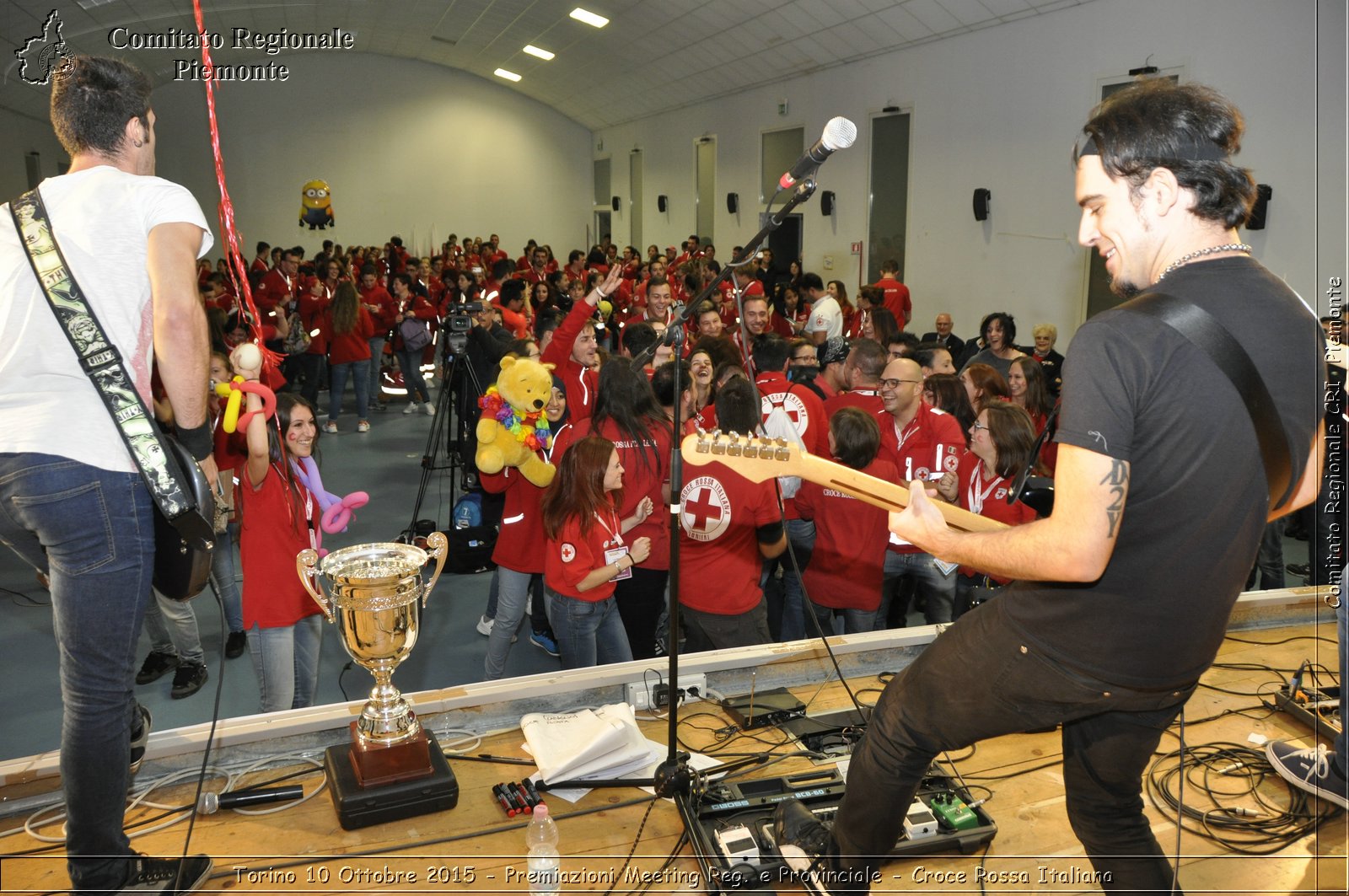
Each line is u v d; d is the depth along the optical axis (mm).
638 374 3533
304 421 3002
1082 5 8844
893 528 1621
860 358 4434
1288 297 1390
